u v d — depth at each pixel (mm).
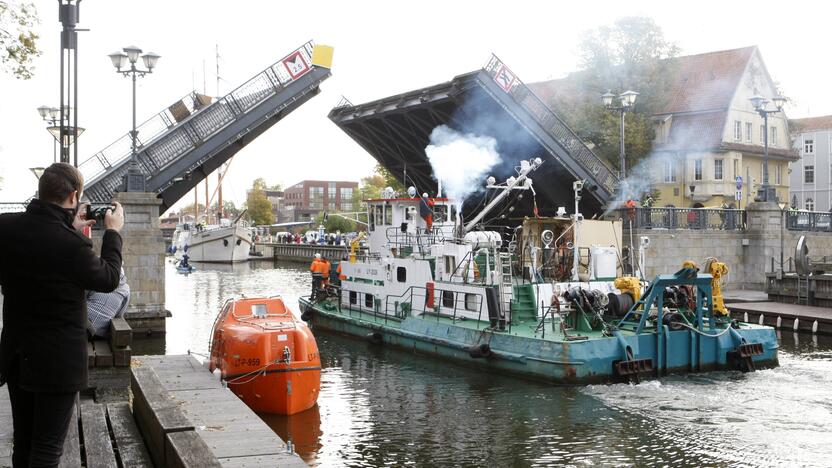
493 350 16484
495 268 17859
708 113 47656
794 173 64938
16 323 3830
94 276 3881
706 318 17453
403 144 29562
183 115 24656
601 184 28266
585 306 16688
